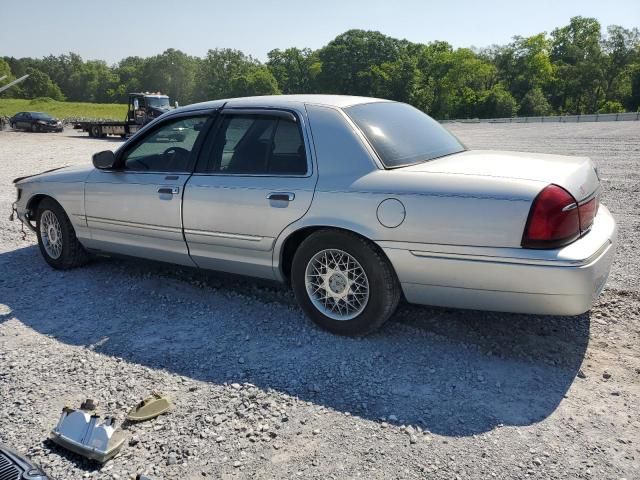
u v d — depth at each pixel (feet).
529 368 11.34
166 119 15.33
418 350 12.13
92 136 113.70
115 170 16.05
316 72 396.78
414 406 10.11
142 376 11.40
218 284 16.42
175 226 14.71
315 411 10.02
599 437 9.12
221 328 13.57
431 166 11.95
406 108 15.08
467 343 12.38
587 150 57.88
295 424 9.66
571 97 351.05
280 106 13.55
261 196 13.03
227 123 14.25
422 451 8.86
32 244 21.97
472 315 13.73
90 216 16.66
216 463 8.70
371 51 358.84
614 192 30.45
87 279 17.30
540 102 315.58
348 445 9.05
